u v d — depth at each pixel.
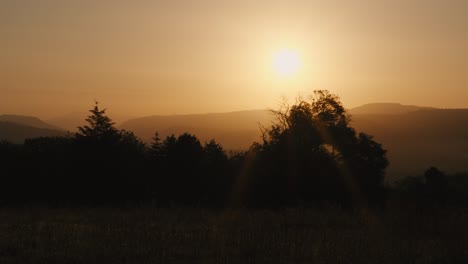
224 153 52.62
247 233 14.68
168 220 19.67
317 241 13.80
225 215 20.11
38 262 11.23
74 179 43.59
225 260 11.55
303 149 43.59
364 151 55.38
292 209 21.59
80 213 23.30
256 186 39.75
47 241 13.30
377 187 43.59
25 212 23.78
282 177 39.75
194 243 13.55
